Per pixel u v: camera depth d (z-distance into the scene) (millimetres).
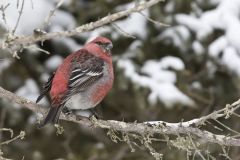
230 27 12578
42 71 12969
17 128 13180
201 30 12617
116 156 13242
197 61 12836
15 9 11555
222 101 13242
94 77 8570
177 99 12094
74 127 13516
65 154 13492
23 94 12812
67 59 8578
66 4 12820
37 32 6059
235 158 12945
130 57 12453
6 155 13180
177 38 12586
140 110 12961
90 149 13539
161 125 7867
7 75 12812
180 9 12734
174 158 12695
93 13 12844
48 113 7637
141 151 13195
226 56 12484
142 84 12172
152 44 12633
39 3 12062
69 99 8305
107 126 7945
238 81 12531
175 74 12367
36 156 13375
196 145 8297
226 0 12883
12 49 6285
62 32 6047
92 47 8930
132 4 12672
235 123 13469
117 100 12734
